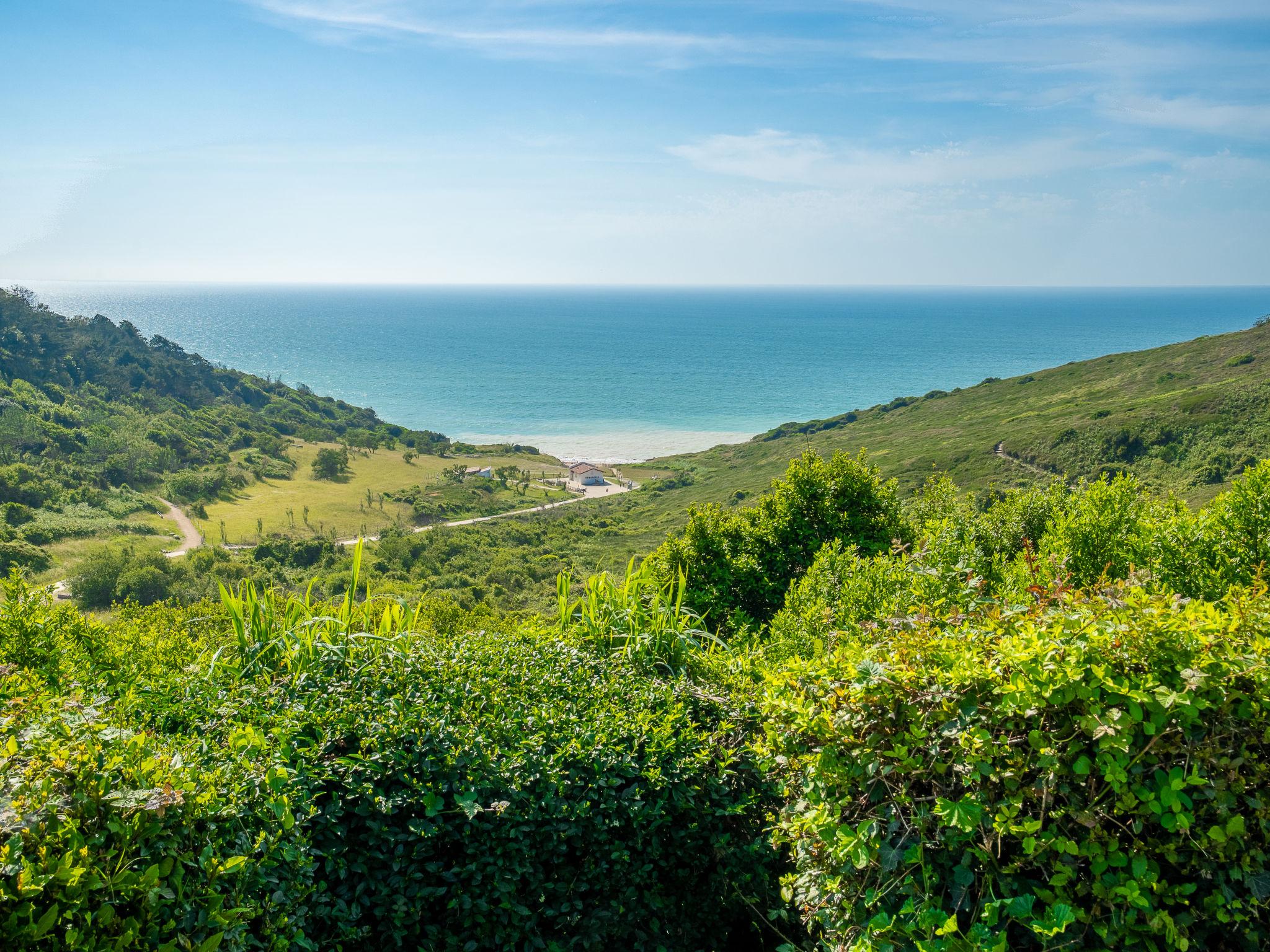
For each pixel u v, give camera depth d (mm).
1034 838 2236
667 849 3289
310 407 151625
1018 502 6969
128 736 2506
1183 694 2119
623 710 3609
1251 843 2215
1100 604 2471
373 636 4184
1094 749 2301
